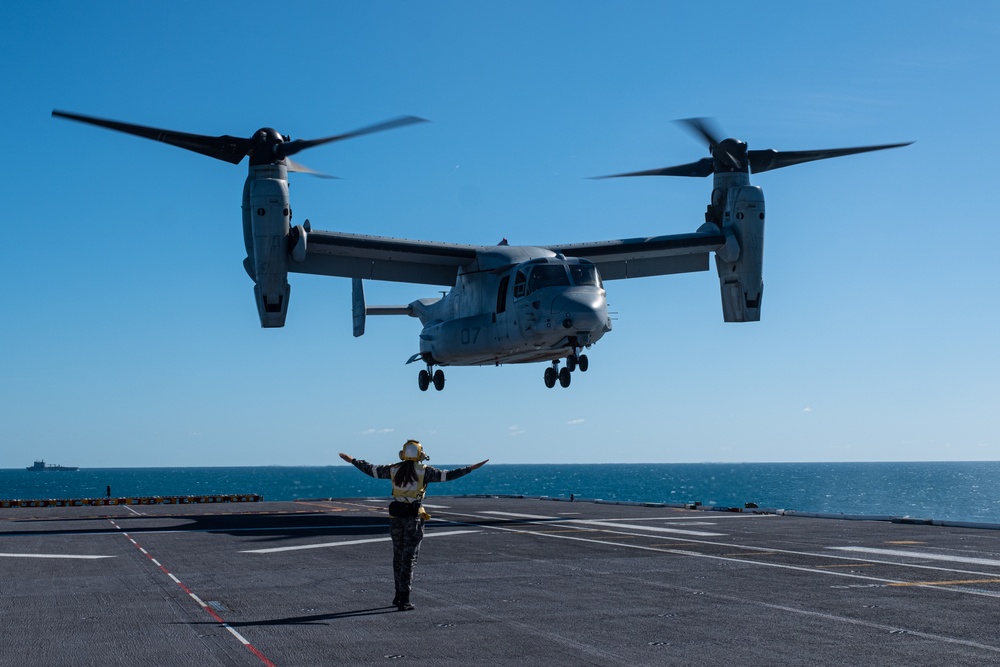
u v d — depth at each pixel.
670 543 16.17
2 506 29.94
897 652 7.59
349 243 27.20
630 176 29.39
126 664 7.25
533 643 7.97
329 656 7.50
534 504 29.50
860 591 10.70
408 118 25.05
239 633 8.43
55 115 23.75
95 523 21.23
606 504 29.62
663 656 7.48
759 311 29.34
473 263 29.62
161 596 10.56
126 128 24.47
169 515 24.08
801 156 29.61
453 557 14.17
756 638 8.15
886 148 28.50
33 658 7.46
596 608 9.66
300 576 12.17
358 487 197.38
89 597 10.52
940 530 18.86
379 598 10.37
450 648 7.78
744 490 166.88
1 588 11.21
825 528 19.38
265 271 25.50
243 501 32.75
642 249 29.33
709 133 29.56
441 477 9.89
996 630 8.45
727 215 29.20
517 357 29.66
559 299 25.47
